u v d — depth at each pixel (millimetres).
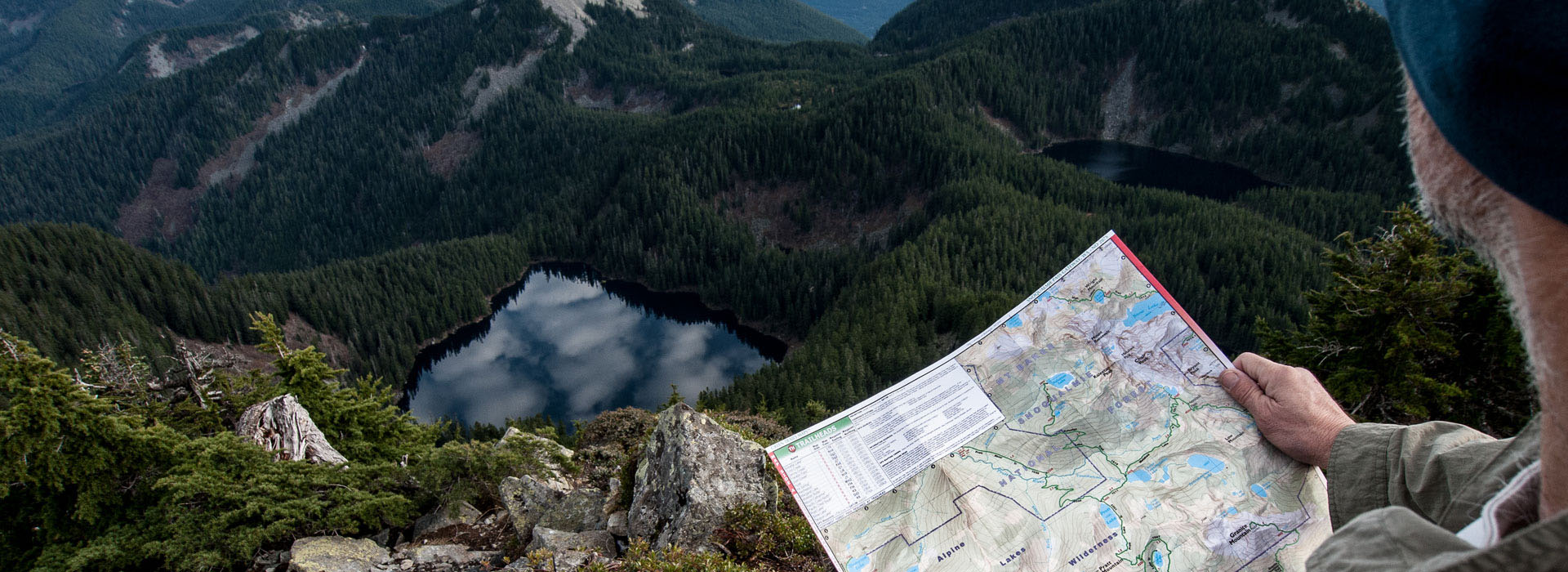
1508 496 1187
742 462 11648
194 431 18266
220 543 12242
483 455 14047
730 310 132875
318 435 16875
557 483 15180
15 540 14000
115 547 12578
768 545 10172
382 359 112750
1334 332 18531
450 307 129500
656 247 147625
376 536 13484
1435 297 16016
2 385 12969
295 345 113438
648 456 12391
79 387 13641
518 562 10188
